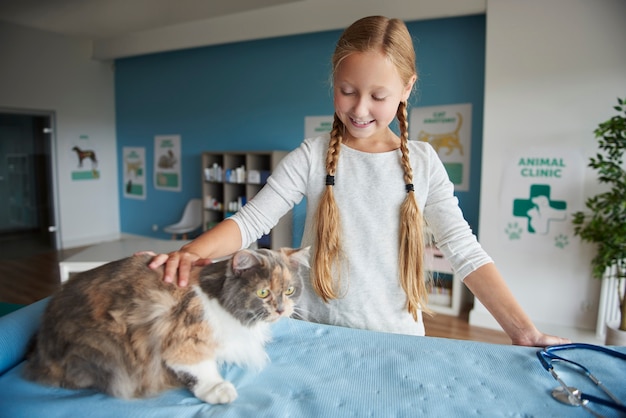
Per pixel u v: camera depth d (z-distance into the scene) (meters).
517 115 3.23
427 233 1.18
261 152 4.64
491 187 3.37
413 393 0.78
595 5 2.93
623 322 2.75
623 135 2.73
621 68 2.91
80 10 4.68
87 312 0.76
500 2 3.19
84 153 6.16
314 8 4.26
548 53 3.09
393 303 1.10
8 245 5.50
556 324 3.28
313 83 4.62
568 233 3.16
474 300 3.50
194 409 0.72
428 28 3.91
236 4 4.41
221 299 0.77
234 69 5.16
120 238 6.64
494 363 0.88
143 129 6.18
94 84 6.19
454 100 3.86
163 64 5.79
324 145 1.15
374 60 0.91
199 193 5.71
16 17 4.96
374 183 1.09
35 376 0.80
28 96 5.46
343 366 0.88
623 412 0.70
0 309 1.61
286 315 0.82
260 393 0.78
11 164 5.45
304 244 1.16
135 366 0.75
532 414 0.72
